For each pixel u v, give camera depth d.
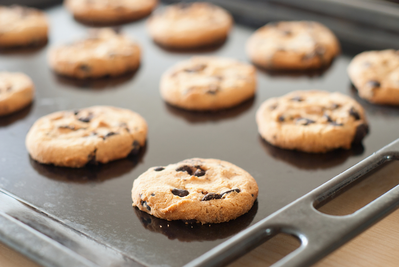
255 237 0.39
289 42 0.59
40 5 0.69
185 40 0.61
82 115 0.50
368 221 0.40
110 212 0.44
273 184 0.46
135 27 0.65
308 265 0.37
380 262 0.42
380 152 0.44
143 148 0.49
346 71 0.57
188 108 0.53
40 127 0.49
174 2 0.69
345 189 0.43
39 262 0.39
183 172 0.45
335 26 0.62
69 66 0.56
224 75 0.55
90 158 0.47
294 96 0.52
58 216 0.44
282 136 0.49
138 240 0.42
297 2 0.63
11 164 0.48
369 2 0.61
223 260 0.38
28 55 0.60
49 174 0.47
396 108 0.52
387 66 0.55
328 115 0.50
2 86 0.53
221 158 0.48
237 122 0.52
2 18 0.63
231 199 0.43
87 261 0.38
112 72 0.57
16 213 0.44
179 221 0.43
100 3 0.66
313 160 0.48
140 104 0.54
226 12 0.67
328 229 0.39
